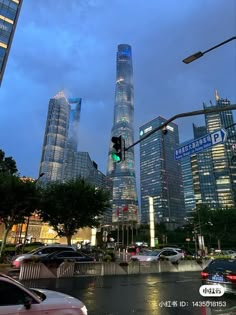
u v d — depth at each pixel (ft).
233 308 30.01
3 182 91.91
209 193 485.97
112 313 28.27
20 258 73.00
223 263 36.50
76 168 518.78
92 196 115.24
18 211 96.22
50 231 287.89
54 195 115.44
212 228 207.51
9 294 15.69
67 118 517.55
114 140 34.68
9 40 223.71
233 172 477.36
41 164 476.13
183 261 82.28
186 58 28.81
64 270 60.49
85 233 291.79
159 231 372.17
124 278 59.62
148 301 34.40
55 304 16.74
